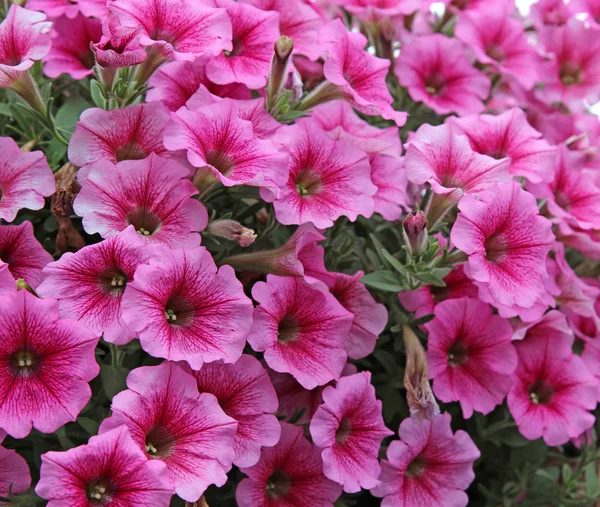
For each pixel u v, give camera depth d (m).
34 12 0.60
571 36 0.82
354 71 0.66
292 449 0.59
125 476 0.51
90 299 0.54
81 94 0.71
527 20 0.87
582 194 0.71
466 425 0.69
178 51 0.59
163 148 0.58
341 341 0.59
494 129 0.67
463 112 0.75
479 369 0.64
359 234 0.72
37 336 0.52
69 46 0.69
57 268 0.53
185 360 0.54
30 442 0.58
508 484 0.68
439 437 0.62
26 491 0.56
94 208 0.56
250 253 0.61
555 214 0.67
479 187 0.62
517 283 0.59
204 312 0.55
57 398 0.52
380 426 0.60
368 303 0.62
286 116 0.63
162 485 0.51
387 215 0.65
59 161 0.65
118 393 0.53
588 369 0.69
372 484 0.58
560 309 0.70
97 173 0.56
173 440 0.54
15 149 0.57
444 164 0.63
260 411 0.57
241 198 0.64
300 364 0.58
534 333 0.67
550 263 0.68
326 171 0.61
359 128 0.67
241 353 0.55
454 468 0.62
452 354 0.65
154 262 0.54
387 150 0.66
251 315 0.55
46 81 0.68
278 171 0.58
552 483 0.70
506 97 0.84
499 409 0.69
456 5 0.82
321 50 0.64
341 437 0.59
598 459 0.71
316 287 0.59
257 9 0.65
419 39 0.76
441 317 0.63
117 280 0.55
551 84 0.82
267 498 0.59
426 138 0.63
